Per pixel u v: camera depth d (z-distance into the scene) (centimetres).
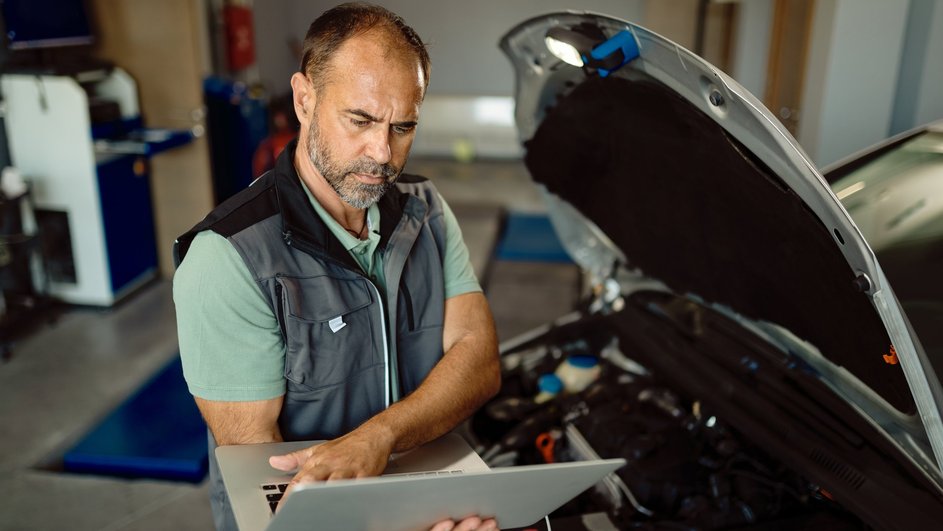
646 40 117
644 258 194
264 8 706
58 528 257
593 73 138
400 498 91
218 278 109
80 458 293
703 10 497
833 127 307
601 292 225
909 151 182
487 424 192
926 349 144
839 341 134
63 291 442
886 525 125
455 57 804
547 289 498
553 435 180
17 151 420
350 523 93
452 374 124
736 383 168
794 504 156
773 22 423
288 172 114
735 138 117
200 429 315
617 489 162
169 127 477
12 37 407
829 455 141
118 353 390
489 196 690
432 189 137
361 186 107
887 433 133
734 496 158
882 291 104
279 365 114
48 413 332
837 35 296
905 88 304
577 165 182
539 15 140
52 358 384
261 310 111
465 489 95
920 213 168
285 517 85
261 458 109
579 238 218
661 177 155
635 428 178
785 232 126
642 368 207
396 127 104
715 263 162
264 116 587
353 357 119
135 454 295
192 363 112
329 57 102
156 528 258
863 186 181
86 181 420
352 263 117
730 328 177
